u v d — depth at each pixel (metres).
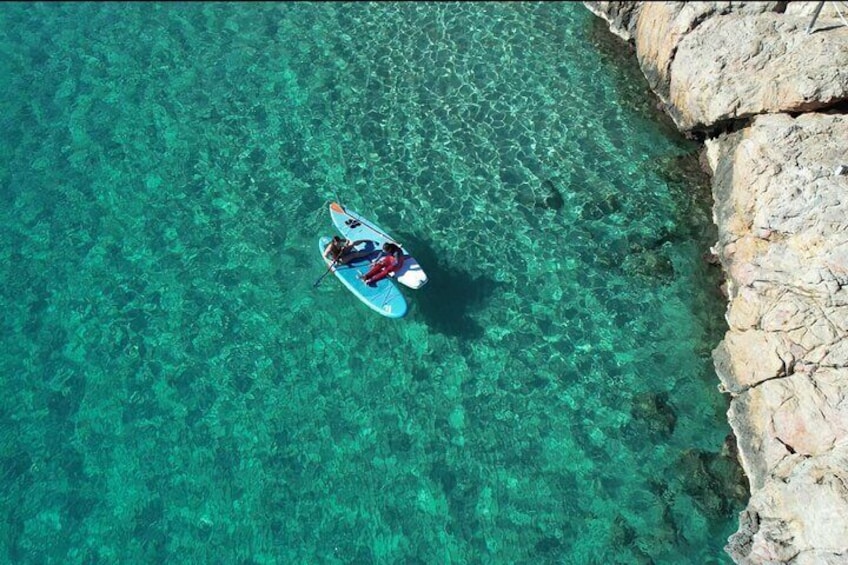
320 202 21.56
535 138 22.97
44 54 25.97
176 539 15.95
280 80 24.95
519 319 19.25
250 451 17.20
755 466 16.17
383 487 16.66
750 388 16.91
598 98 24.09
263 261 20.36
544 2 27.28
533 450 17.16
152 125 23.62
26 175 22.33
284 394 18.08
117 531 16.05
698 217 21.02
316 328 19.14
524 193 21.64
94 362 18.59
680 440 17.14
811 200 17.58
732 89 20.52
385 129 23.38
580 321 19.19
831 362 15.63
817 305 16.33
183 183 22.11
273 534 16.02
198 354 18.73
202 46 26.14
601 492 16.48
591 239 20.67
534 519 16.17
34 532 16.02
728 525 15.80
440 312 19.36
